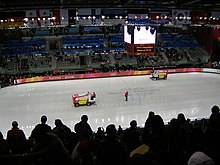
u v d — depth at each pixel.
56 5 29.16
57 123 10.55
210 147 5.69
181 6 31.72
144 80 49.19
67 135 9.38
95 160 6.78
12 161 5.50
